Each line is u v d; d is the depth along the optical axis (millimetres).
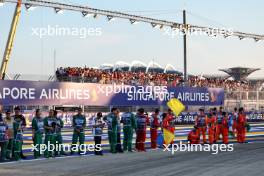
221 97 34125
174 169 11039
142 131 15672
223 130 18500
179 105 15430
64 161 12820
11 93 23812
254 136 23484
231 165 11719
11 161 12812
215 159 13117
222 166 11516
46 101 25188
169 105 15523
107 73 33844
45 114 26531
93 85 27172
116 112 15203
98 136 14500
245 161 12586
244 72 72000
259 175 9977
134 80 32844
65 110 27781
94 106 28203
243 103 36531
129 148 15492
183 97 31547
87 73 31547
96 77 29750
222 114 18594
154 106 30094
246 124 19250
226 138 18547
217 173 10289
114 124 15078
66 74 29219
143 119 15711
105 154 14719
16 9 28500
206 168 11164
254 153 14797
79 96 26547
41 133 13609
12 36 29031
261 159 13070
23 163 12383
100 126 14547
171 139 15000
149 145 18234
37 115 13578
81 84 26641
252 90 37719
